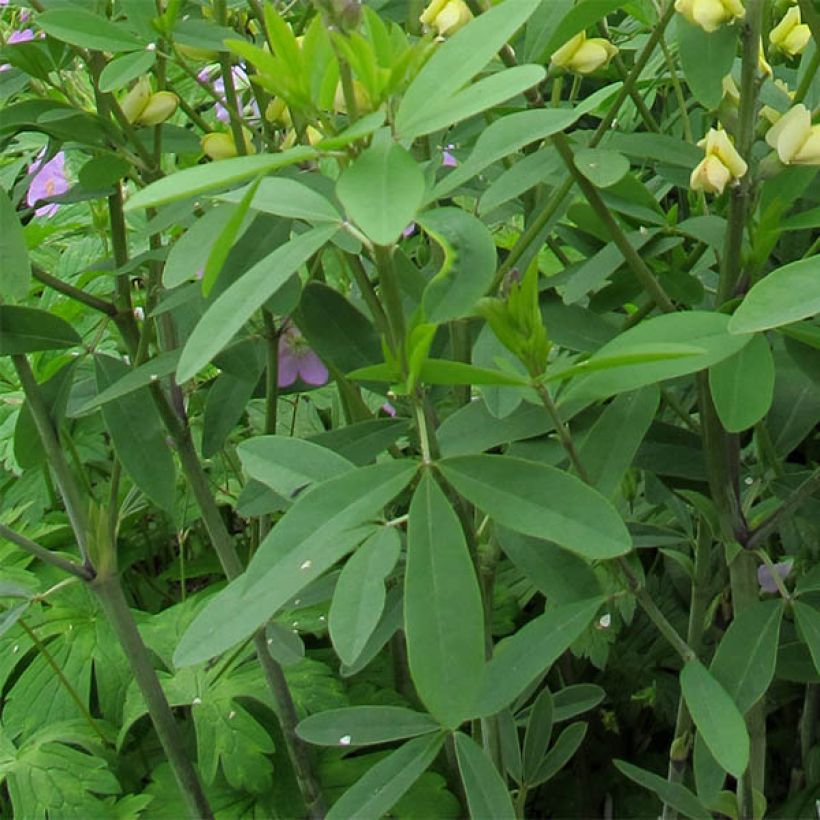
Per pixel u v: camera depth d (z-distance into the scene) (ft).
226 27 1.83
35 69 1.89
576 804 2.77
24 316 1.97
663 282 1.78
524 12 1.26
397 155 1.22
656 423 1.80
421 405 1.40
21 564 3.20
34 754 2.72
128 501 2.71
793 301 1.29
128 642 2.22
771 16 1.85
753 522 1.97
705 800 1.66
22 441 2.16
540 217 1.72
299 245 1.33
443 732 1.66
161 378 2.01
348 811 1.63
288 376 2.19
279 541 1.33
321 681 2.69
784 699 2.46
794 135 1.53
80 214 3.33
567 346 1.74
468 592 1.31
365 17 1.32
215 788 2.70
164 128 2.07
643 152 1.75
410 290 1.74
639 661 2.76
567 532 1.32
